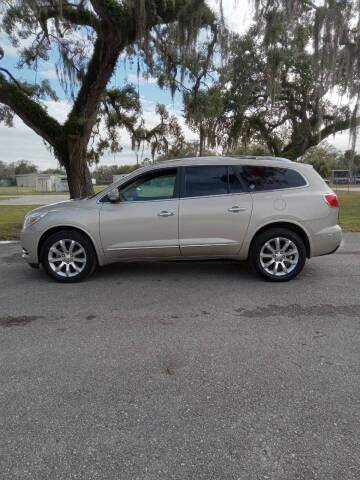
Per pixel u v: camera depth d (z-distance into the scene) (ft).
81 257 17.43
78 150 35.32
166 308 13.75
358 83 34.12
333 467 5.98
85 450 6.45
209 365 9.46
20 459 6.26
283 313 13.10
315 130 57.67
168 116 47.50
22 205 70.49
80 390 8.37
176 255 17.01
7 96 34.01
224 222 16.56
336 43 28.66
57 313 13.35
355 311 13.21
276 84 34.91
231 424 7.12
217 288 16.19
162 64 33.60
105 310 13.62
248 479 5.76
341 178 193.88
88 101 33.91
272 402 7.83
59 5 26.55
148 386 8.50
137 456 6.29
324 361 9.61
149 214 16.60
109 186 17.35
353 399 7.91
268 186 16.87
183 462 6.14
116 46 29.81
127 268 20.06
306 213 16.52
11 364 9.62
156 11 27.02
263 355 9.97
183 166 17.12
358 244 26.61
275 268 16.89
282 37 30.04
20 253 24.71
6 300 14.88
